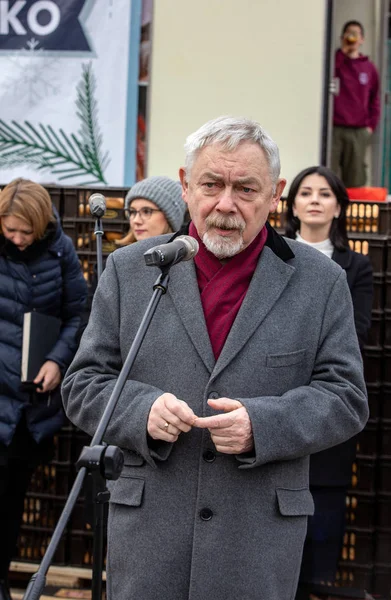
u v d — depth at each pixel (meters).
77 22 5.54
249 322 2.58
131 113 5.55
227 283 2.65
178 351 2.59
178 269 2.67
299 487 2.61
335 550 4.16
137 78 5.55
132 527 2.58
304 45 5.46
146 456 2.51
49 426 4.30
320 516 4.12
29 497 4.82
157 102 5.57
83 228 4.88
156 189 4.36
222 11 5.51
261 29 5.48
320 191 4.39
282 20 5.47
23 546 4.85
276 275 2.64
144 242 2.79
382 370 4.61
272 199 2.67
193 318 2.60
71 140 5.59
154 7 5.54
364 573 4.56
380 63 7.57
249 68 5.50
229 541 2.51
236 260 2.66
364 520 4.58
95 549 2.18
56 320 4.35
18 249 4.32
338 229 4.43
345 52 7.04
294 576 2.60
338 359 2.62
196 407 2.55
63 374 4.33
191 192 2.59
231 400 2.46
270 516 2.54
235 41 5.51
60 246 4.39
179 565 2.54
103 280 2.76
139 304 2.67
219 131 2.53
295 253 2.74
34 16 5.57
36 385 4.22
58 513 4.80
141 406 2.50
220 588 2.50
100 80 5.55
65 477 4.79
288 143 5.50
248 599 2.49
